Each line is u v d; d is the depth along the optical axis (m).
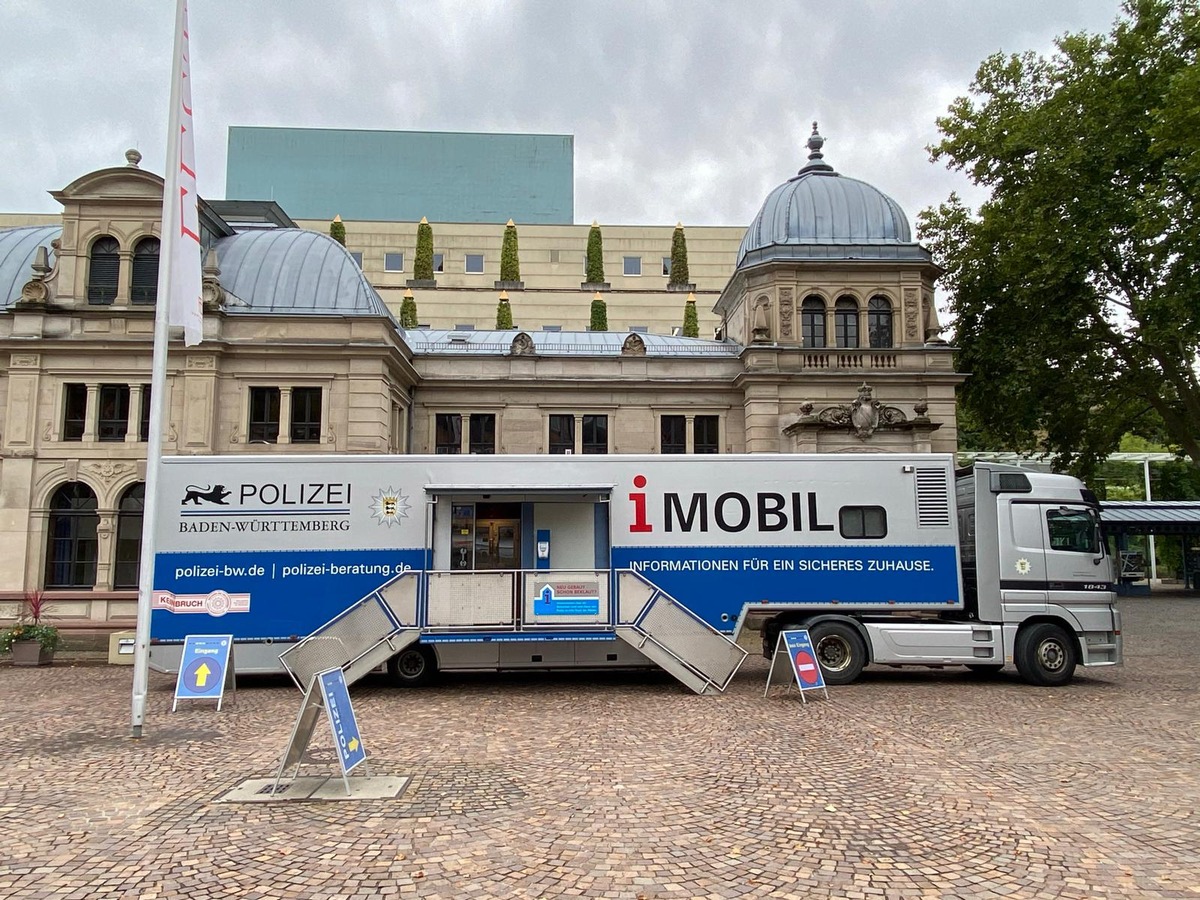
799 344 31.39
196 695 12.62
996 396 32.72
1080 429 33.00
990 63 31.33
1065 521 15.38
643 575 15.23
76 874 6.05
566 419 31.38
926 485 15.52
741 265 33.78
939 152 32.56
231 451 25.72
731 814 7.46
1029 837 6.82
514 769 9.10
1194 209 21.81
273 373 26.09
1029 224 28.19
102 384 25.59
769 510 15.42
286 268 28.41
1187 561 46.62
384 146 76.56
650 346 34.41
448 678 16.23
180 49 12.09
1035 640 14.91
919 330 31.45
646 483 15.45
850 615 15.56
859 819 7.30
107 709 12.82
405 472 15.20
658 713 12.46
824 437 28.75
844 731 11.09
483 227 68.50
